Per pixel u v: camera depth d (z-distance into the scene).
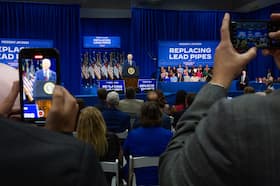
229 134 0.63
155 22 13.97
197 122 0.79
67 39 12.73
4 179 0.48
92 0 13.95
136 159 3.14
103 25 14.51
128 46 14.62
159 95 6.05
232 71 0.81
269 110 0.64
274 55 0.80
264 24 0.84
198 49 12.37
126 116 4.76
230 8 14.84
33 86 0.97
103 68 14.12
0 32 12.33
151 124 3.35
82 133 3.20
